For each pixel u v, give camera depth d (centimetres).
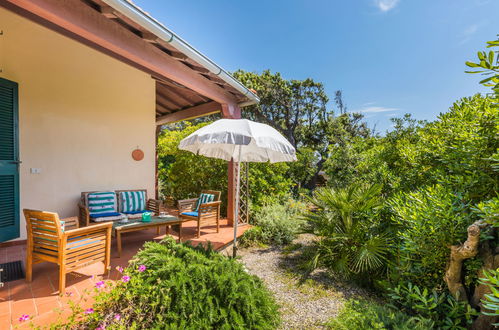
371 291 383
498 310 162
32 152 475
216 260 301
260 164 816
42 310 248
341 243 431
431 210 279
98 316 228
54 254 281
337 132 1859
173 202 908
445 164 355
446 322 254
